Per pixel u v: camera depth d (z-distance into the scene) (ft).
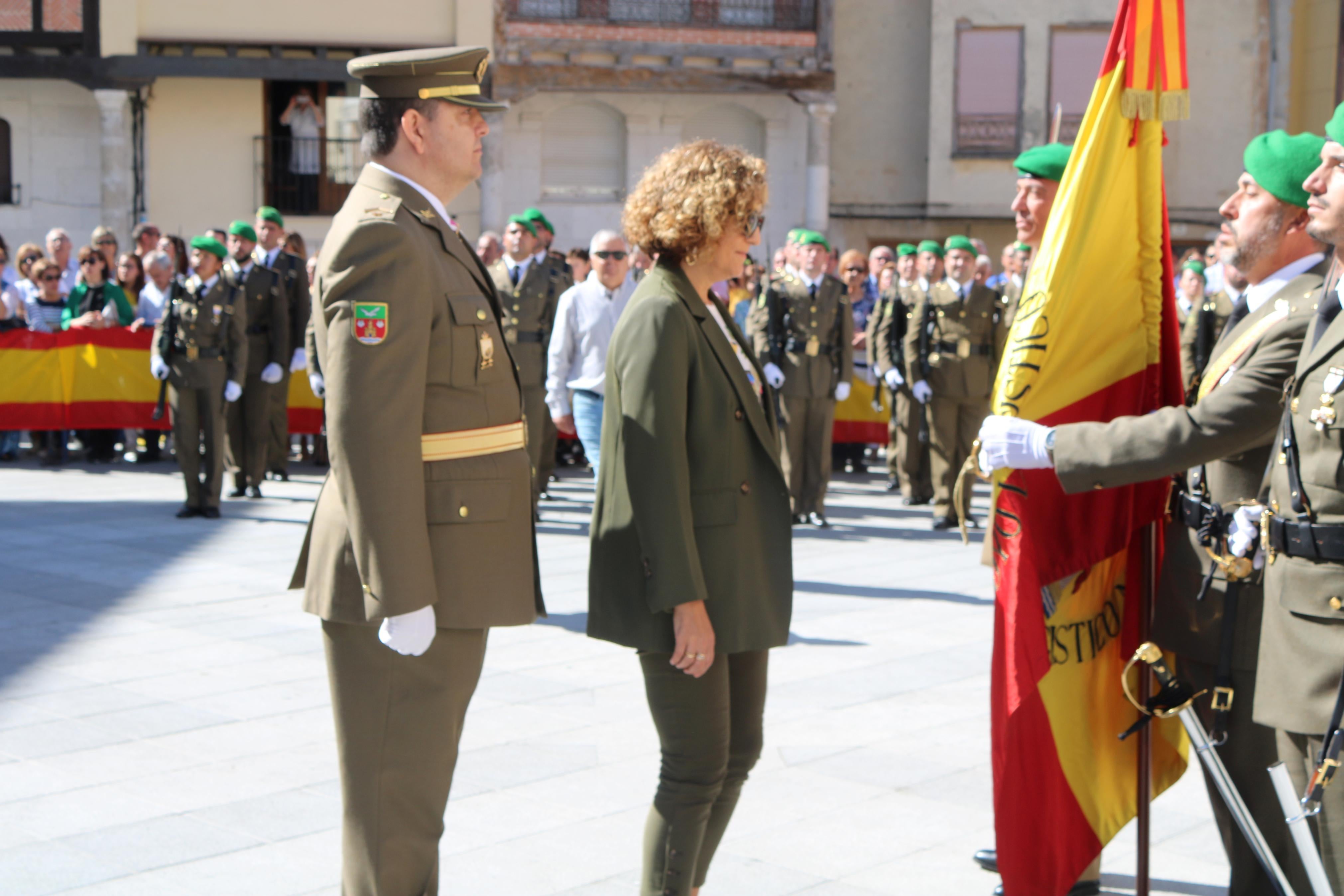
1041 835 11.46
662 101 81.20
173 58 73.36
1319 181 9.85
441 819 10.50
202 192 77.36
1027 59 83.05
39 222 76.13
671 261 10.86
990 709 18.29
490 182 78.95
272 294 36.60
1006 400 11.43
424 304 9.78
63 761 15.78
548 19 78.23
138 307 45.24
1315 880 9.47
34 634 21.74
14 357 43.37
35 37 73.67
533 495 10.83
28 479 41.04
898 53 86.02
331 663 10.33
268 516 34.32
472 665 10.49
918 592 26.35
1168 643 11.62
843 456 47.78
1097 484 10.58
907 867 13.14
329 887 12.41
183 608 23.67
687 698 10.64
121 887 12.32
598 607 10.87
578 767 15.84
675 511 10.20
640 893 11.32
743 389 10.81
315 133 78.07
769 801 14.90
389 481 9.56
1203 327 26.99
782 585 11.03
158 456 45.70
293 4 74.79
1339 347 9.68
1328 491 9.74
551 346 27.58
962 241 33.88
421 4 76.07
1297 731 9.95
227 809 14.32
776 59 80.94
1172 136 84.17
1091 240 11.45
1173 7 11.61
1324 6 82.48
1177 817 14.80
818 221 82.89
